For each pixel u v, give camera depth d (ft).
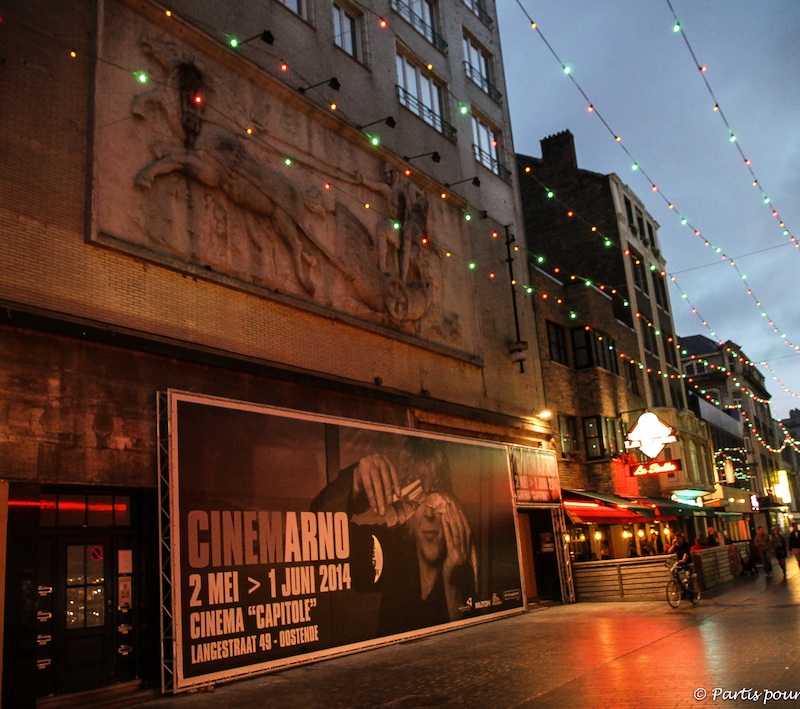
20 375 33.35
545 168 121.70
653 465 89.15
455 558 57.16
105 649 35.40
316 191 52.60
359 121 60.64
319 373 49.37
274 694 34.50
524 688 31.42
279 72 52.49
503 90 89.45
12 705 30.32
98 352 36.70
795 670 30.27
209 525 38.81
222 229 44.68
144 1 42.37
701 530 124.36
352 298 54.54
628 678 31.73
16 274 34.32
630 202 123.95
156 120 41.98
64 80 38.17
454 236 70.59
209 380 42.04
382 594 49.06
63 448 34.32
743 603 60.13
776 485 215.72
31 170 35.83
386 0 69.15
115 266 38.58
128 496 37.83
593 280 114.42
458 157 75.66
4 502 31.58
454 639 50.01
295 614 42.39
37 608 32.07
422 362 62.08
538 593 73.05
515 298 80.59
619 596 69.56
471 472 61.93
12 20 36.50
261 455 42.73
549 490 73.20
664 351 126.21
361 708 30.14
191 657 36.29
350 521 47.88
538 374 82.33
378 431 52.26
